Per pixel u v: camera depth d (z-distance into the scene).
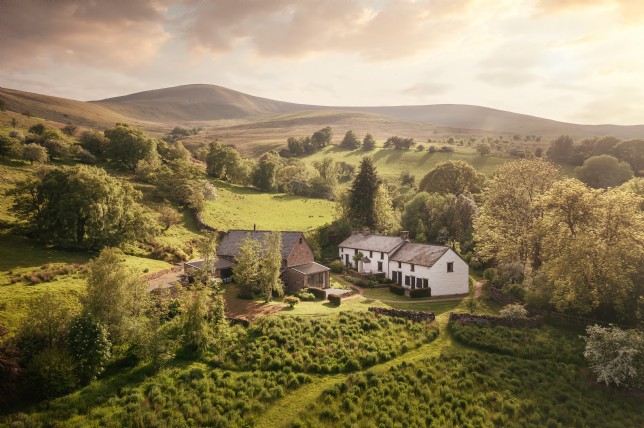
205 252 57.50
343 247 83.38
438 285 62.84
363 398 35.19
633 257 47.97
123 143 112.94
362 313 48.44
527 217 66.56
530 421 33.75
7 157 94.12
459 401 35.28
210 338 40.25
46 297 35.38
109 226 65.25
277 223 103.12
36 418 29.50
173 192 95.81
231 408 33.25
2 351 31.91
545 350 42.66
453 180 118.75
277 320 44.88
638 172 138.12
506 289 60.19
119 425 30.17
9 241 58.91
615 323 47.50
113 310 37.06
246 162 146.38
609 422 33.94
